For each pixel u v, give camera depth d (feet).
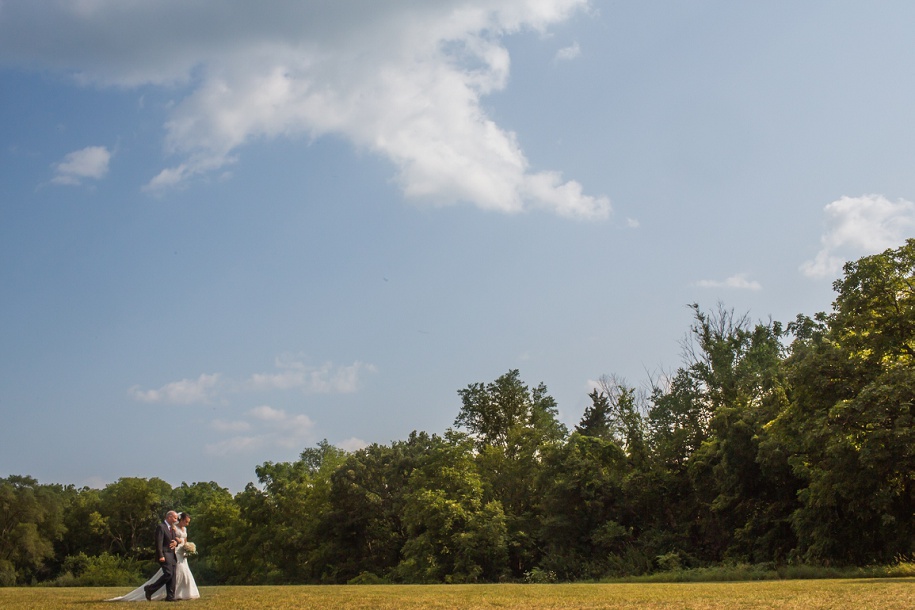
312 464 379.96
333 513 242.37
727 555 151.12
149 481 406.82
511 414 266.98
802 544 128.47
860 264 104.68
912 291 102.73
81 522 352.49
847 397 100.68
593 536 173.78
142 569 312.09
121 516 357.00
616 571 160.25
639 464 185.37
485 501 213.46
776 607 38.50
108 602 47.14
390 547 238.07
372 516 241.14
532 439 233.55
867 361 101.76
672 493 179.22
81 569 304.91
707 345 192.65
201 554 301.02
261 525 261.24
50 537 313.53
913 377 89.97
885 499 102.42
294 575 250.57
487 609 39.70
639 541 170.30
